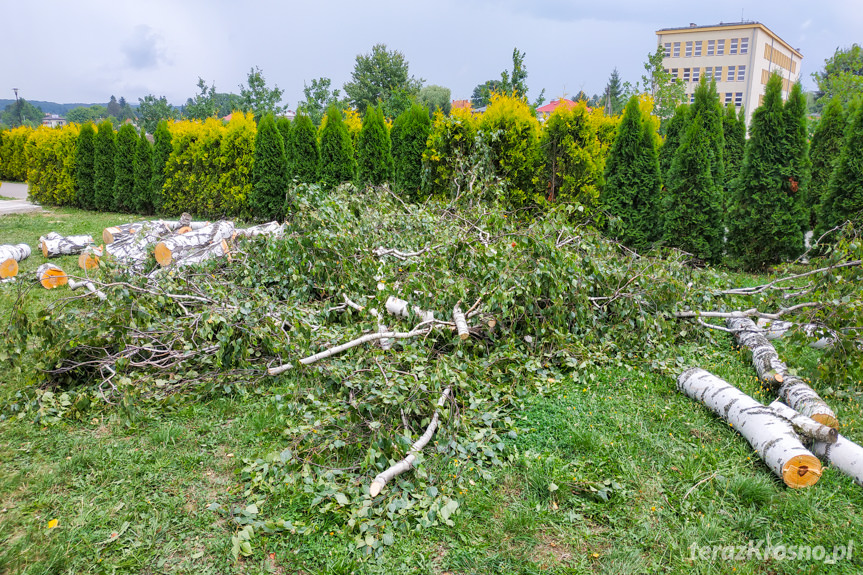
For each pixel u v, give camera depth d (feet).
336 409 11.78
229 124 38.47
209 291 15.72
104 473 10.23
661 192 28.17
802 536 8.79
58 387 13.39
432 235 19.56
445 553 8.41
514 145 26.76
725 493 9.70
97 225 37.73
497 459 10.55
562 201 26.18
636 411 12.60
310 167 35.14
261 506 9.36
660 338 16.01
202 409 12.73
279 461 10.34
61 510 9.28
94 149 46.37
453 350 14.93
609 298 16.58
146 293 14.20
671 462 10.71
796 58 208.23
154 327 14.23
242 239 20.06
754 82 171.32
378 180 33.73
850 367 13.46
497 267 14.99
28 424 12.03
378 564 8.16
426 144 29.58
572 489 9.86
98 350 13.85
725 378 14.32
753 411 11.30
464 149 27.30
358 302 16.72
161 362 14.06
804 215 26.16
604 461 10.64
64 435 11.64
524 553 8.38
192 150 40.06
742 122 37.68
